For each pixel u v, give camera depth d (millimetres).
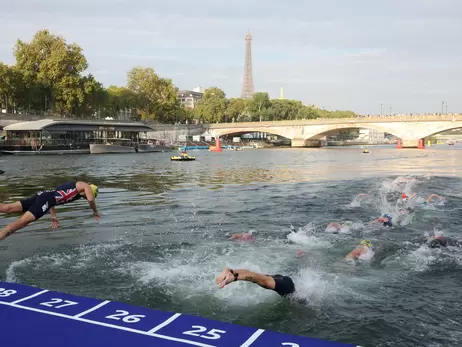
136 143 95188
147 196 22344
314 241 12227
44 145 77938
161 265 9914
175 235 13031
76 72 103500
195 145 134625
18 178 33156
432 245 11508
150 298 7918
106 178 33781
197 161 62656
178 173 39375
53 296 7305
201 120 169000
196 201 20297
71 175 36562
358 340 6434
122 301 7762
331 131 128625
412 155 79938
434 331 6738
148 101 134500
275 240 12391
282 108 172500
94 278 8984
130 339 5668
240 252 11078
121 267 9758
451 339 6480
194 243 12016
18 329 5961
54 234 13125
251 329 6102
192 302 7754
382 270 9664
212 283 8688
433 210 17109
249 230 13766
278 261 10305
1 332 5859
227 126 144250
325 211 17344
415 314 7344
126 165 51594
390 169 43094
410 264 10086
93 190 9414
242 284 8578
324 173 38406
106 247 11531
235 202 19922
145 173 39406
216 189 25594
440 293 8305
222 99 165625
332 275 9266
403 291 8383
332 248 11500
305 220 15469
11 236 12844
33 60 101875
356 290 8398
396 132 113875
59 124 79375
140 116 139375
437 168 44188
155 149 100312
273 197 21578
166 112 140250
